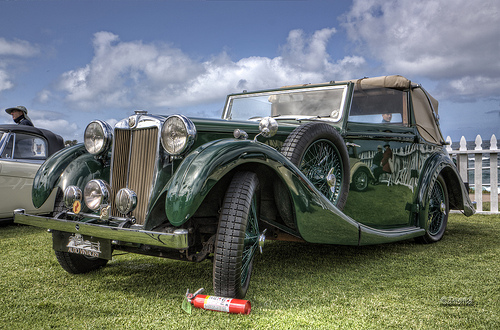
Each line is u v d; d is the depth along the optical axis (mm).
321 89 3701
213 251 2346
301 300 2320
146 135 2418
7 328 1924
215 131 2689
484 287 2559
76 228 2324
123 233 2094
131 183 2463
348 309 2172
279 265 3182
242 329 1895
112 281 2732
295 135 2838
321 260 3367
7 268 3078
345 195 3189
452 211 6816
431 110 4555
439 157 4418
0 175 5215
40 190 2691
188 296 2137
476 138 6715
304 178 2539
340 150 3162
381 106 3877
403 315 2082
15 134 5484
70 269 2840
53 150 5891
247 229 2316
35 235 4660
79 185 2750
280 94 3961
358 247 3947
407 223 4043
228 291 2162
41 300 2330
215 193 2500
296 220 2545
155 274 2908
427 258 3459
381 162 3713
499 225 5422
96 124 2742
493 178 6629
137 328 1909
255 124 3012
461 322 1987
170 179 2156
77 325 1955
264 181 2668
